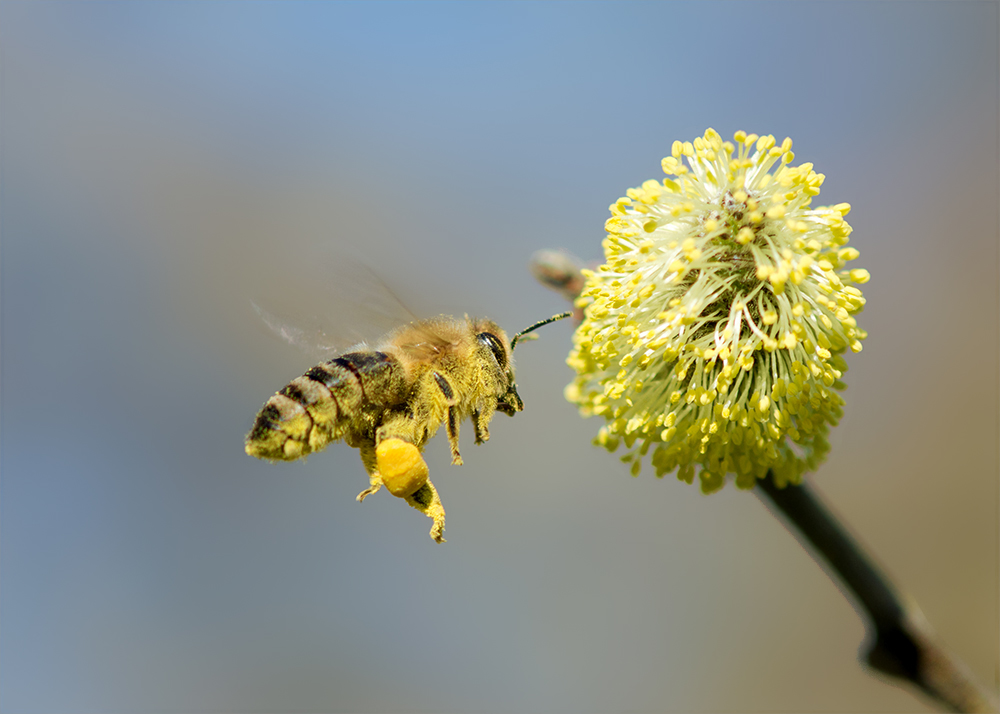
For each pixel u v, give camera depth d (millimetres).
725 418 167
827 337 167
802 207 168
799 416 168
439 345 175
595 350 170
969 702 171
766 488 171
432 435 174
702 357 168
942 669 171
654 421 169
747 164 169
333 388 172
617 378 170
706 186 170
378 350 174
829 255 167
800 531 172
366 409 173
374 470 173
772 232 169
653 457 170
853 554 172
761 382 167
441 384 173
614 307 170
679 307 169
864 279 167
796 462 170
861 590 172
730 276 170
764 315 167
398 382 173
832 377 166
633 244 170
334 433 173
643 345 169
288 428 172
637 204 171
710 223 168
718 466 169
